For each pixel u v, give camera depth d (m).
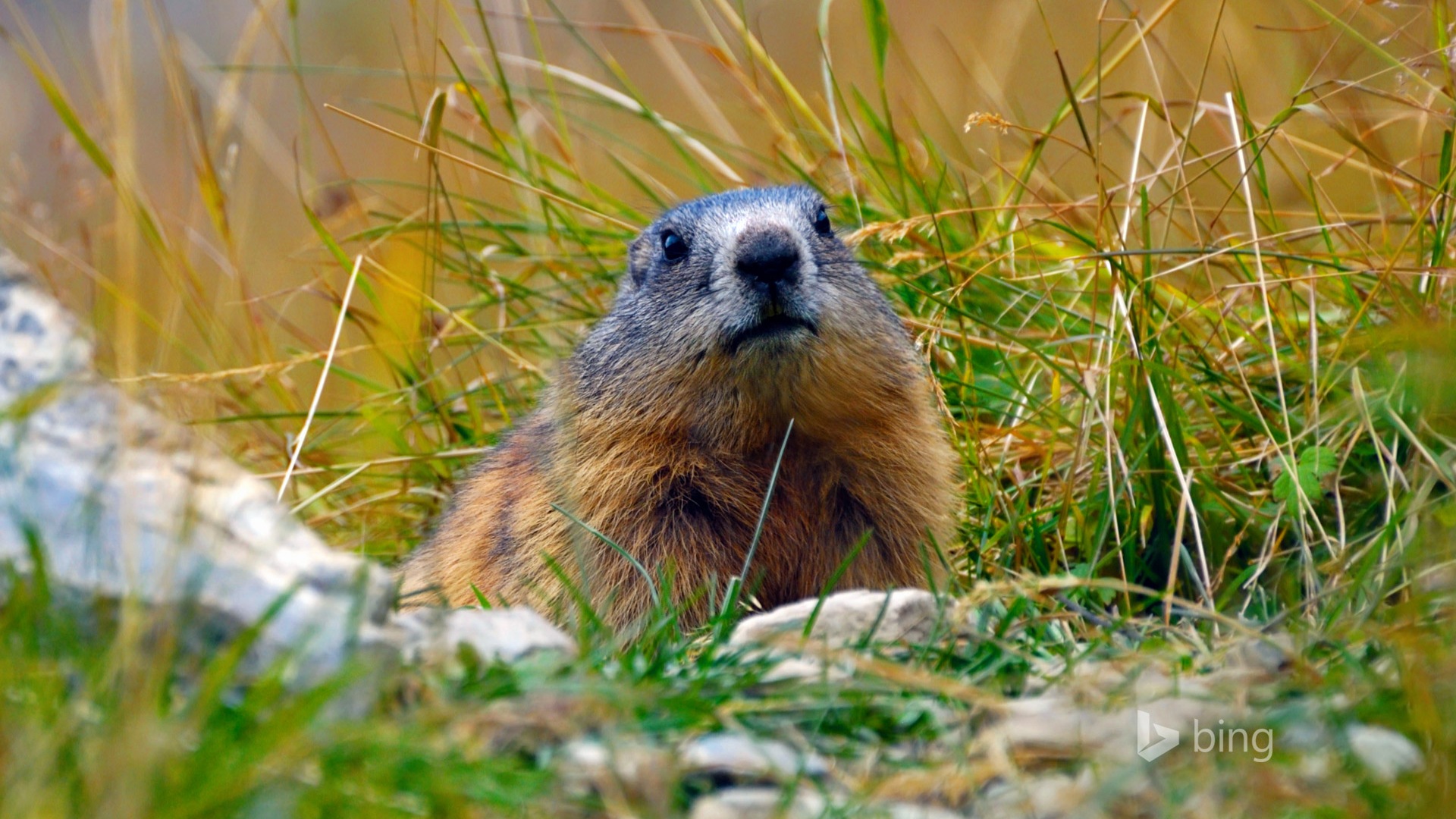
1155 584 8.98
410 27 16.55
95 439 5.65
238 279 11.55
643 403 8.35
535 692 5.05
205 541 5.19
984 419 10.52
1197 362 9.86
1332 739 5.00
